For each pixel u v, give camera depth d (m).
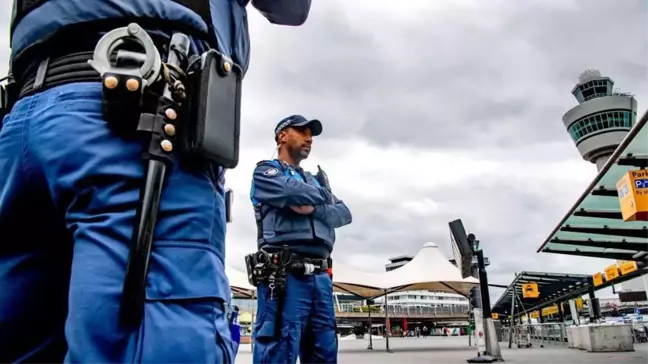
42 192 0.87
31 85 0.90
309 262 3.01
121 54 0.80
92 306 0.72
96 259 0.75
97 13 0.88
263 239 3.10
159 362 0.71
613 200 9.12
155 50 0.80
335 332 3.10
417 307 83.06
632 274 15.09
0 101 1.03
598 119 77.81
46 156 0.81
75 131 0.80
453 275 15.14
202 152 0.83
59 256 0.96
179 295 0.77
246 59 1.26
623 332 11.83
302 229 3.01
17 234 0.92
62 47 0.89
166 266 0.77
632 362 8.06
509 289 25.27
